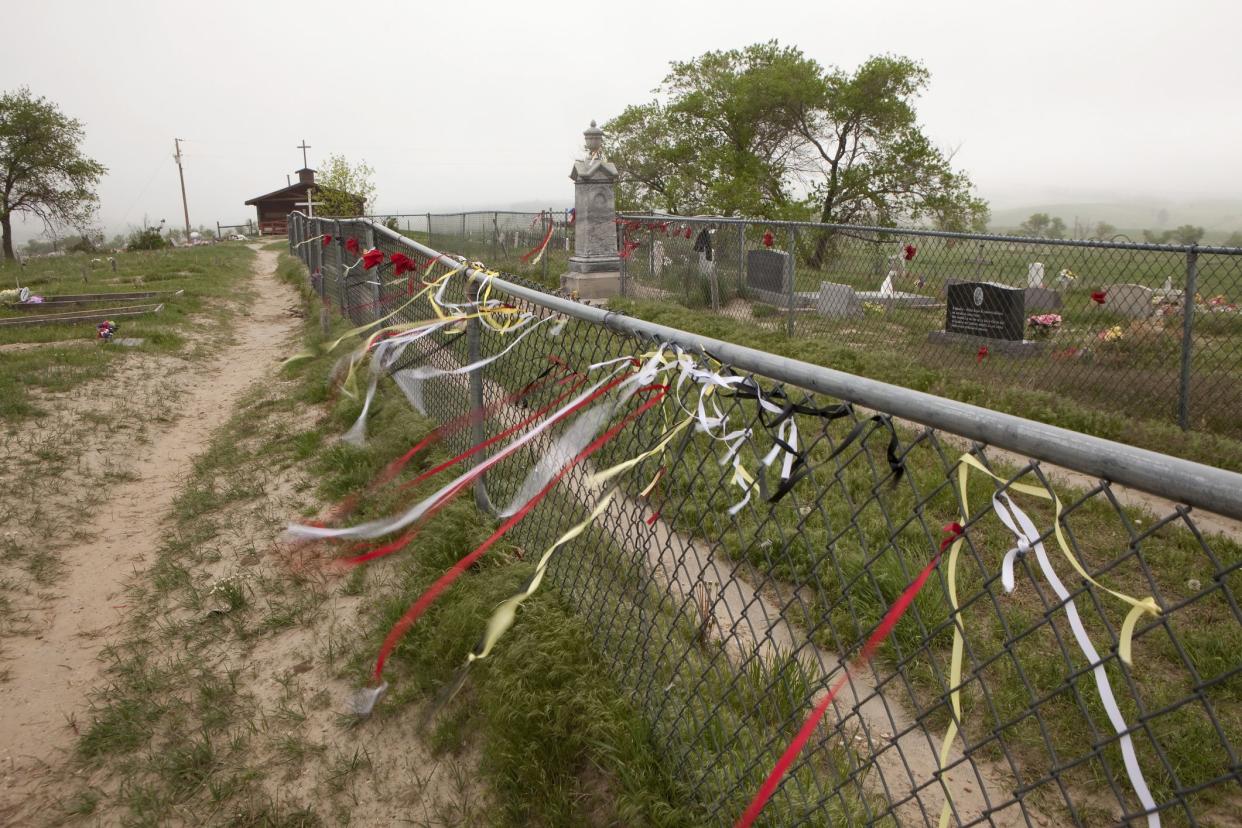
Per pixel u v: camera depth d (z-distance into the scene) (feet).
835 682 10.82
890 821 8.23
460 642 11.07
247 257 114.11
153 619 13.93
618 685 9.66
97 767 10.53
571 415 11.10
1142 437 21.71
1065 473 18.75
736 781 7.63
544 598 11.14
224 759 10.43
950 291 33.19
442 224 93.61
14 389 27.99
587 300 53.36
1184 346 22.94
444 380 18.65
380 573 14.34
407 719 10.73
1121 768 9.27
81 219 135.33
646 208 95.14
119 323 43.68
